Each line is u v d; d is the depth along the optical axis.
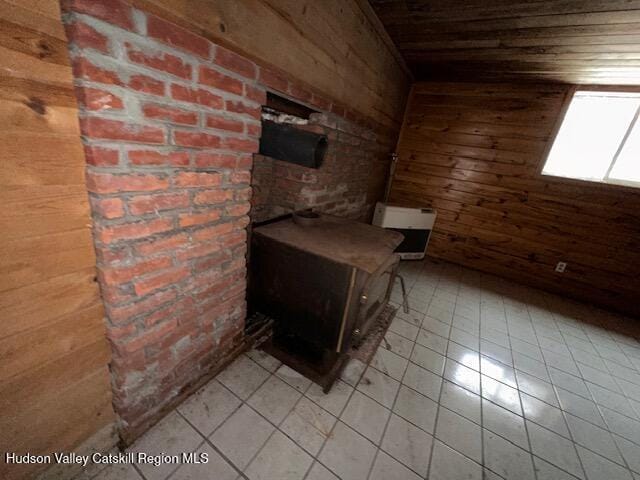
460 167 3.35
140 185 0.87
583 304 3.00
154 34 0.78
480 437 1.38
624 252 2.79
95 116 0.73
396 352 1.89
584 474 1.28
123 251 0.89
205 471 1.08
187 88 0.91
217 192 1.15
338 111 1.84
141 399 1.12
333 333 1.46
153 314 1.05
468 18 1.76
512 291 3.09
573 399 1.71
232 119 1.11
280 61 1.25
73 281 0.83
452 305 2.62
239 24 1.01
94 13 0.66
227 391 1.40
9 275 0.70
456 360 1.90
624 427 1.55
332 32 1.54
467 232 3.50
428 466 1.21
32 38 0.61
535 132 2.92
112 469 1.04
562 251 3.05
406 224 3.29
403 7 1.74
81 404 0.97
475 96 3.10
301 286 1.49
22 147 0.65
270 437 1.23
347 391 1.52
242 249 1.38
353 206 2.75
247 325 1.76
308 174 1.88
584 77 2.44
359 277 1.32
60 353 0.86
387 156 3.33
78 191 0.78
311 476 1.11
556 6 1.50
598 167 2.79
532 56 2.18
